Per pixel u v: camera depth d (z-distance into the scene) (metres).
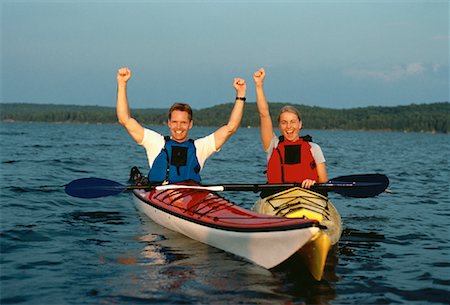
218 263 5.16
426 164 20.30
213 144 6.88
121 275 4.75
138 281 4.59
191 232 6.03
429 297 4.32
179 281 4.60
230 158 21.14
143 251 5.58
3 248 5.60
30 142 31.14
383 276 4.87
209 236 5.67
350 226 7.22
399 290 4.48
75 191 6.83
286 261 5.15
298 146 6.31
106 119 167.88
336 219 5.86
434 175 15.29
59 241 5.97
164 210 6.52
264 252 4.98
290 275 4.81
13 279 4.60
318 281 4.67
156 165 6.75
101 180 6.85
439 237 6.57
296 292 4.39
